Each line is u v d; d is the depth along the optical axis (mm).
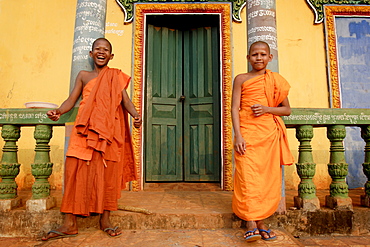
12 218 2914
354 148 5047
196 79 5402
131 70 5066
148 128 5199
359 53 5254
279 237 2570
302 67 5223
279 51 5254
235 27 5223
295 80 5191
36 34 5297
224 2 5199
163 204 3379
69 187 2568
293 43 5281
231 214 2885
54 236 2549
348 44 5266
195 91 5383
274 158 2594
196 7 5156
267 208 2482
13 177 3141
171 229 2848
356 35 5289
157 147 5234
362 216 2988
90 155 2553
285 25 5324
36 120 3018
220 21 5156
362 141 5066
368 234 2980
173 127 5367
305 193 3037
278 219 2934
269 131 2605
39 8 5352
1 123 3041
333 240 2812
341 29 5293
